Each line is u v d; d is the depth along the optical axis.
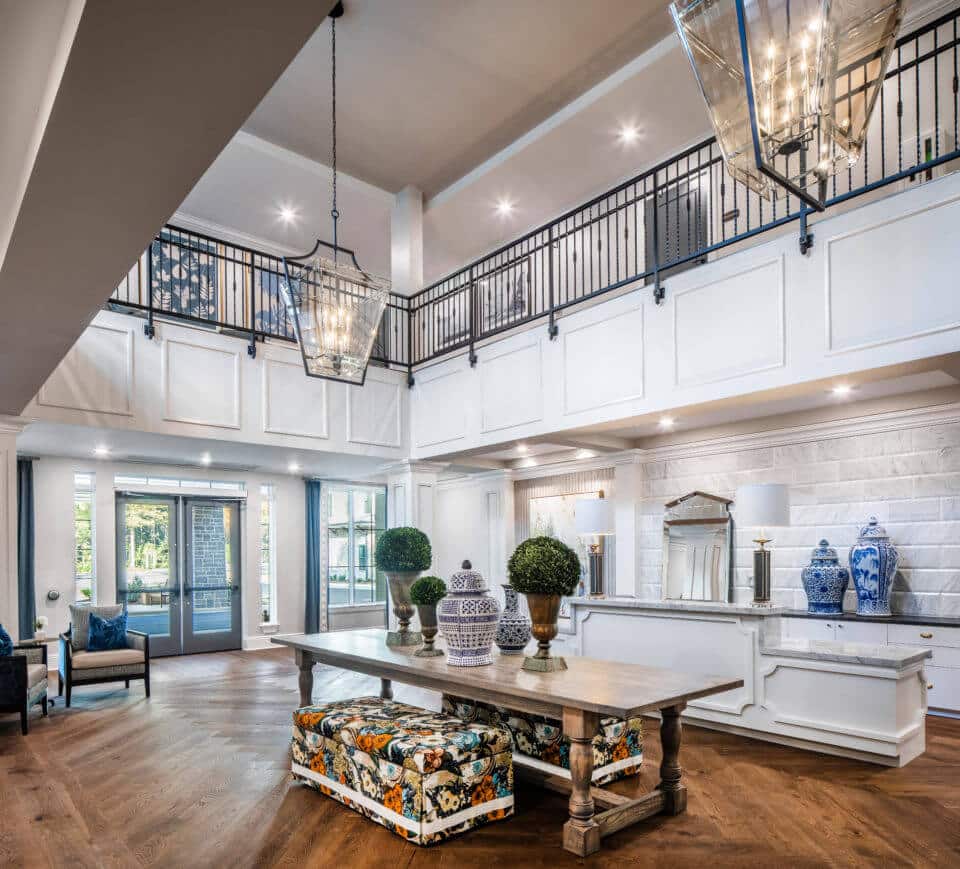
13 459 5.55
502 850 3.03
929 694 5.20
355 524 10.76
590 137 7.88
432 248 10.34
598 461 8.13
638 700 2.93
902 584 5.69
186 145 1.95
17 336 3.51
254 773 4.09
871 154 6.39
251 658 8.59
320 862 2.92
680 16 2.23
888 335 4.16
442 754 3.15
